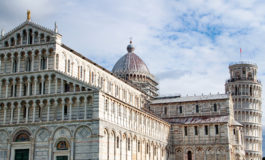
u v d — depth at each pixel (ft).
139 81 501.56
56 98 286.05
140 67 510.58
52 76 291.38
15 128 291.17
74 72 315.17
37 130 285.43
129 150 323.37
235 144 432.66
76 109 280.31
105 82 368.68
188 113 467.52
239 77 611.88
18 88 298.97
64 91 286.87
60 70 295.69
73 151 272.92
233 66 619.67
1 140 293.64
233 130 437.99
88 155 269.03
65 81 287.48
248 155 571.28
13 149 289.53
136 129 342.64
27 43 304.71
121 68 509.76
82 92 279.90
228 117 440.45
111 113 294.25
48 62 294.05
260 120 599.57
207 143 428.97
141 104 458.91
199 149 431.43
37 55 299.17
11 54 305.12
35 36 304.30
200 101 465.47
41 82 293.43
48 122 283.18
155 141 389.60
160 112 478.59
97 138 269.03
